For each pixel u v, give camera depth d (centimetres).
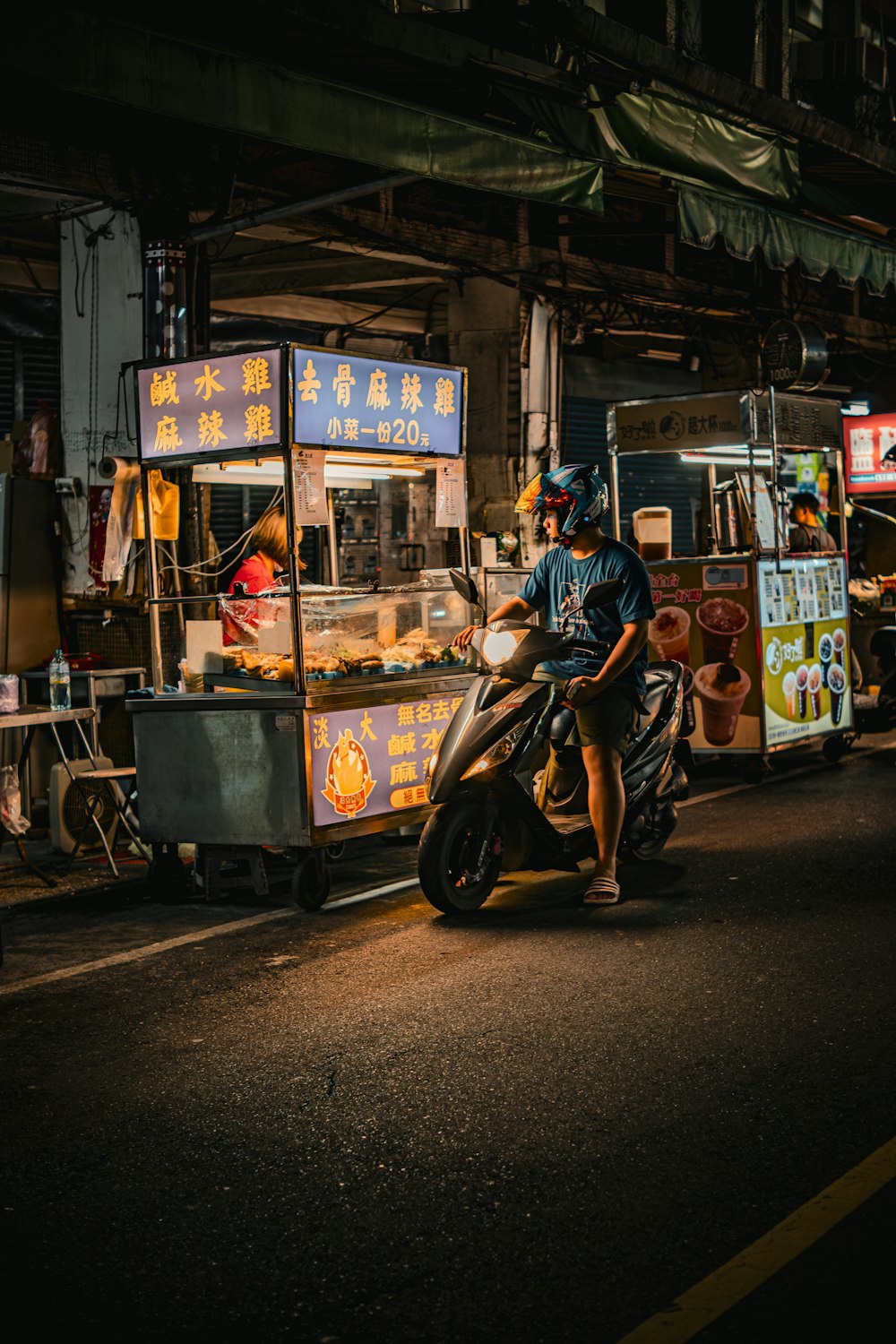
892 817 812
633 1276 304
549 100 896
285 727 625
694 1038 454
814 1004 482
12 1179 364
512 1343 280
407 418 685
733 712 957
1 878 732
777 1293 295
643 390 1523
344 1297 300
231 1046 462
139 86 658
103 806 827
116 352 864
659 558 993
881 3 1739
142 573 853
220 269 1131
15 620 872
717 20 1488
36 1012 508
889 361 1789
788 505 1079
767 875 677
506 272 1153
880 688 1215
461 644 658
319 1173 362
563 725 626
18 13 611
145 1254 321
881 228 1531
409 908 645
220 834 649
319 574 1030
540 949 563
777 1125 382
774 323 1298
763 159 1202
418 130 784
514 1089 415
